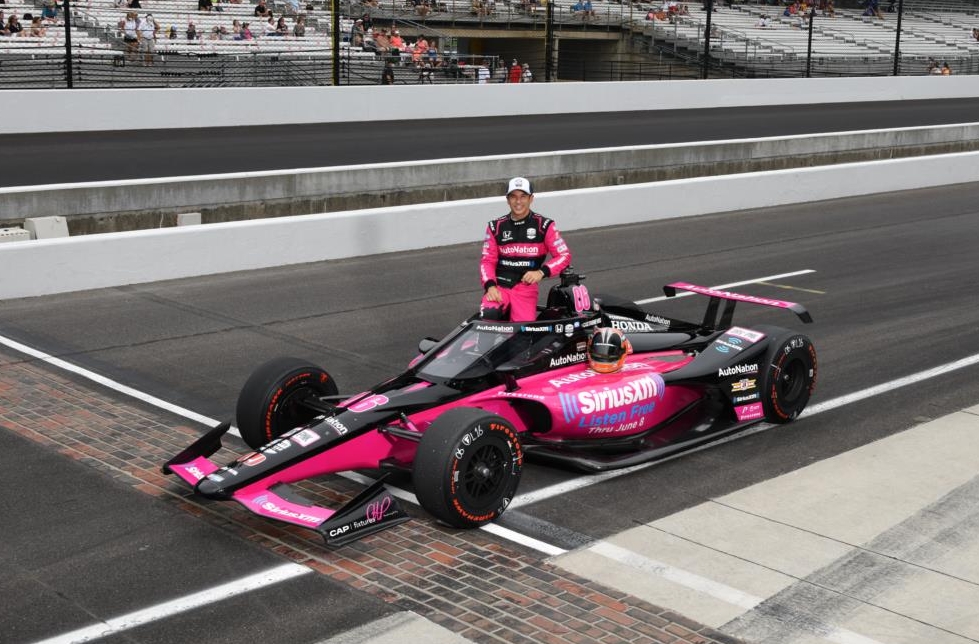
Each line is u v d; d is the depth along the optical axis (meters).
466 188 20.47
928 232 18.52
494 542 6.34
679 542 6.34
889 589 5.79
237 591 5.73
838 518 6.71
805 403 8.61
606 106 35.91
